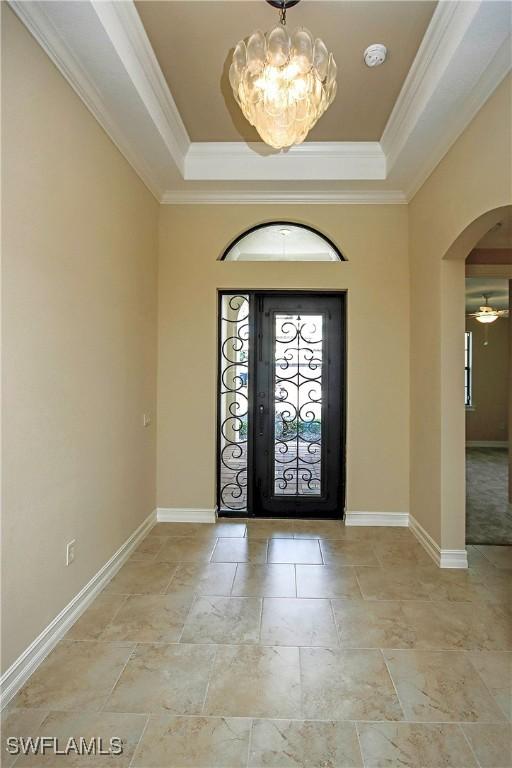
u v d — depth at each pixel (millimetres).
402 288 3473
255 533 3311
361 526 3475
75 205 2059
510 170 1948
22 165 1630
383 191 3359
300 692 1674
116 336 2611
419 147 2711
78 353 2111
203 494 3547
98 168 2318
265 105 1847
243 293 3648
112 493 2580
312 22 2027
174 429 3539
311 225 3539
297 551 2984
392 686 1710
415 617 2193
